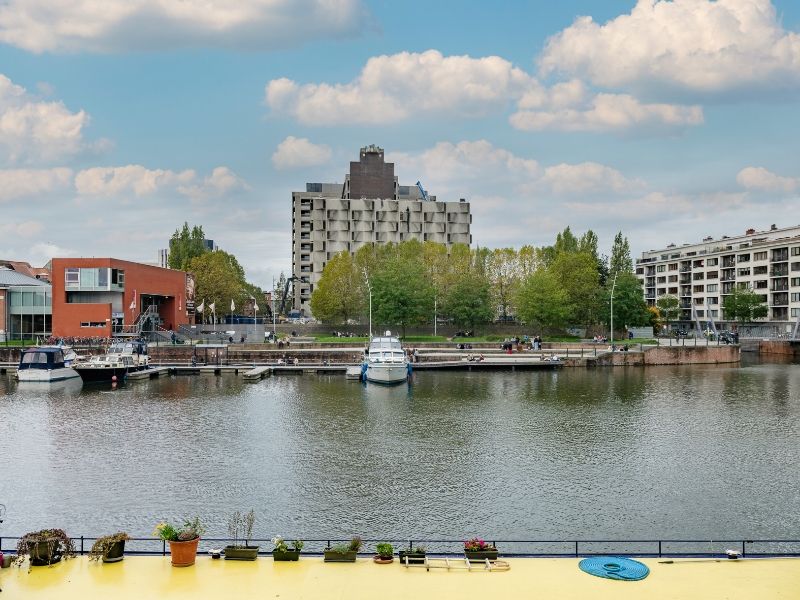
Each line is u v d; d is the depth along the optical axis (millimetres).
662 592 18609
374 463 42656
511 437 50562
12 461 43031
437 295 133250
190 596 18141
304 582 19141
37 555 20078
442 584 19078
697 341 133125
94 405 66375
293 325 135625
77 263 107938
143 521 32094
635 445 47938
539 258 142875
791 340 134375
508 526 31438
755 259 168125
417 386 81625
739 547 29016
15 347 97562
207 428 54000
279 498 35500
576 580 19406
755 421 57375
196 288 153250
